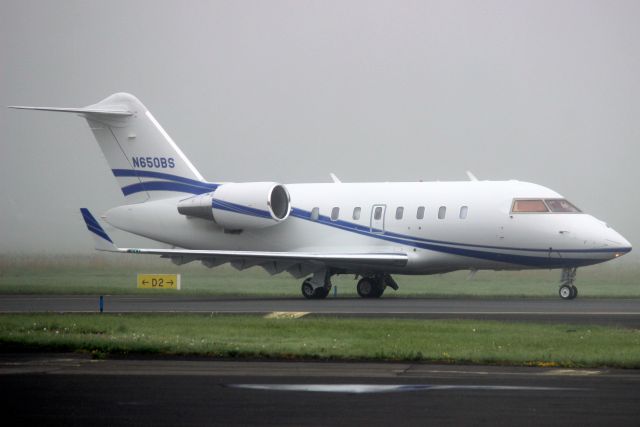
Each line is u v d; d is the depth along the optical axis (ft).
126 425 155.33
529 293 517.96
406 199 485.97
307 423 156.15
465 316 338.75
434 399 176.76
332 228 501.56
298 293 529.04
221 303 428.56
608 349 239.71
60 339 260.62
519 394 181.68
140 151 535.60
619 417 159.84
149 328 293.84
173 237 531.09
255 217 501.15
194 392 184.85
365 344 251.60
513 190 466.29
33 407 170.09
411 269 483.92
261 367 218.79
